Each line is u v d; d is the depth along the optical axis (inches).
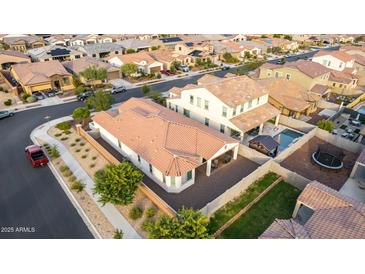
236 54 3287.4
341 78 2053.4
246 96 1350.9
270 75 2039.9
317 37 4795.8
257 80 1791.3
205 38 3988.7
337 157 1139.9
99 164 1121.4
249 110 1386.6
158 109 1298.0
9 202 921.5
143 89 1910.7
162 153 994.7
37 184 1006.4
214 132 1178.6
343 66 2186.3
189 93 1423.5
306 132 1422.2
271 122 1537.9
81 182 1013.8
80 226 824.9
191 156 1007.0
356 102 1806.1
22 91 1940.2
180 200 938.7
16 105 1738.4
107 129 1235.2
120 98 1899.6
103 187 849.5
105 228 818.2
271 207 902.4
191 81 2349.9
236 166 1127.6
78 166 1110.4
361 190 989.8
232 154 1212.5
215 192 979.3
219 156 1174.3
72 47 3125.0
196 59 2901.1
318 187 845.8
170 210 834.2
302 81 1862.7
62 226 824.3
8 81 2004.2
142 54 2610.7
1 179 1031.6
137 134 1129.4
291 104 1578.5
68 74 1998.0
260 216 866.1
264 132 1427.2
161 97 1806.1
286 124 1505.9
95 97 1552.7
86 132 1307.8
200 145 1067.9
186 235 673.6
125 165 913.5
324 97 1951.3
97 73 1999.3
